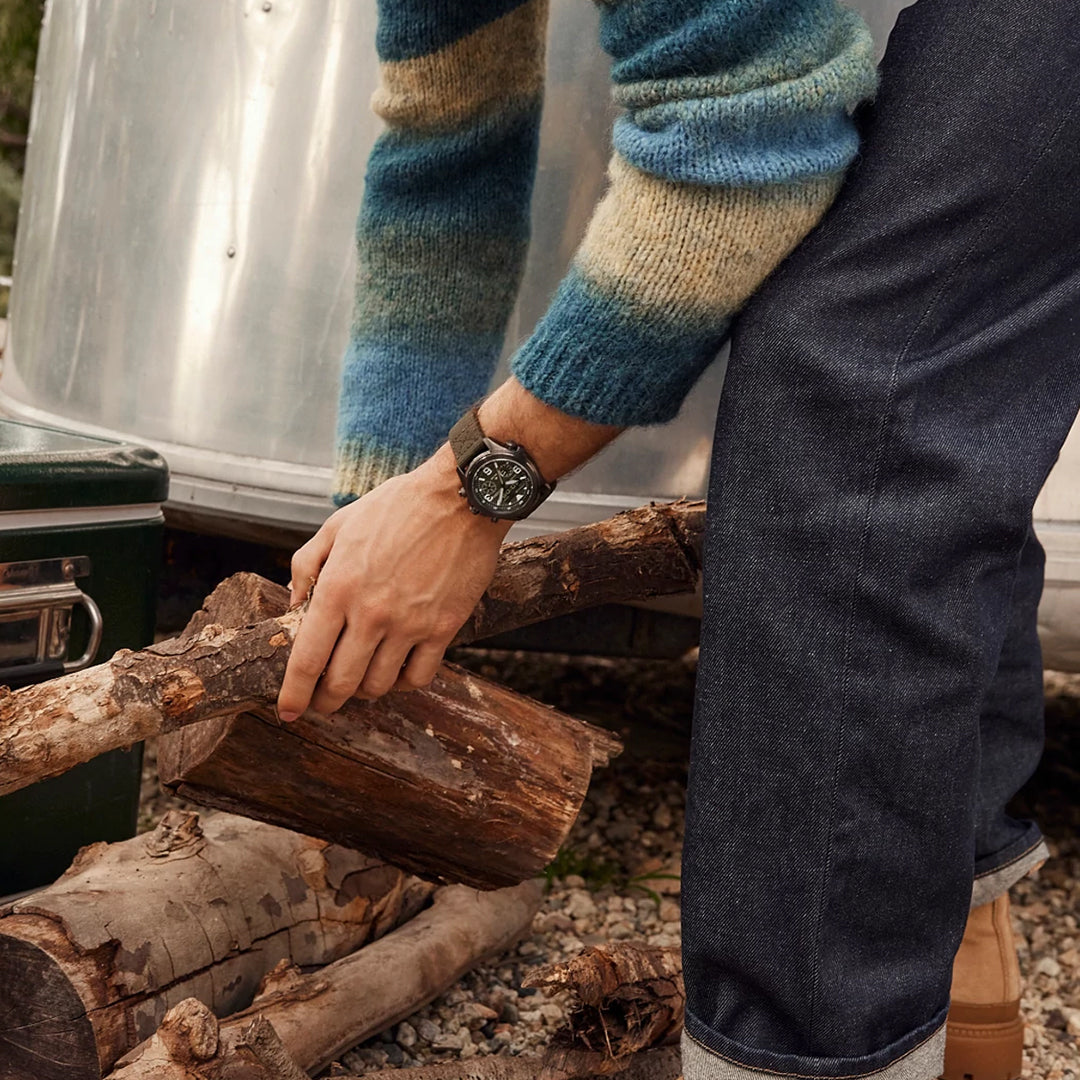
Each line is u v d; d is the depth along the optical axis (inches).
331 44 66.4
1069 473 67.9
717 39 34.0
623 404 36.5
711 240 34.8
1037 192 35.0
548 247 65.2
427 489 37.3
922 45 36.4
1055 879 81.9
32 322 80.2
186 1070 39.8
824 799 35.9
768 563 36.1
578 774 47.9
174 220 70.2
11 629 53.1
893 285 35.1
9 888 55.6
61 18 79.7
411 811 46.5
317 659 37.6
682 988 48.6
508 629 48.5
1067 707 119.5
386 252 49.1
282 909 52.7
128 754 59.5
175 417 71.1
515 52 47.3
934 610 35.6
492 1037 56.9
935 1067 38.3
